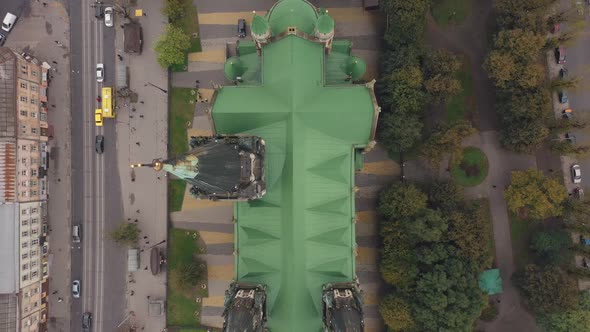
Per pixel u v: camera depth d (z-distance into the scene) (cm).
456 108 7969
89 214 8250
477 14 7981
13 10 8325
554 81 7338
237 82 6769
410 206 7194
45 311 8138
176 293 8169
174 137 8175
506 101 7300
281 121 5575
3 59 7194
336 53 6862
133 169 8225
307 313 5603
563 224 7762
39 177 8025
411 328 7194
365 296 8038
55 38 8288
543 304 6975
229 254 8138
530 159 7931
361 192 8031
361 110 5644
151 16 8194
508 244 7950
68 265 8238
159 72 8188
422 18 7119
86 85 8275
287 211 5503
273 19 6272
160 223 8194
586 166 7862
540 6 7012
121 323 8181
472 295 6906
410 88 7012
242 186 4516
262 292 5488
